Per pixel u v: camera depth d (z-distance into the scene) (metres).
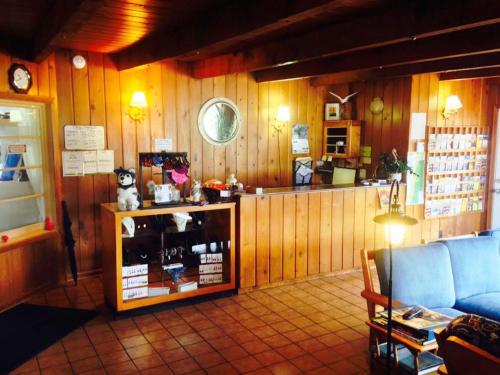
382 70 5.29
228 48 4.46
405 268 3.15
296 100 6.29
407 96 5.53
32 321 3.73
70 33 2.97
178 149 5.39
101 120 4.82
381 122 5.92
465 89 6.02
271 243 4.55
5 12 3.20
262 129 6.05
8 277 4.02
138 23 3.37
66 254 4.69
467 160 6.14
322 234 4.86
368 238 5.18
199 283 4.25
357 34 3.20
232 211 4.25
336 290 4.53
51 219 4.55
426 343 2.46
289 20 2.41
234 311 3.98
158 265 4.41
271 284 4.61
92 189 4.84
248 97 5.89
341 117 6.39
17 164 4.26
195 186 4.20
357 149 6.17
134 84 5.01
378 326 2.71
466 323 1.94
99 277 4.86
